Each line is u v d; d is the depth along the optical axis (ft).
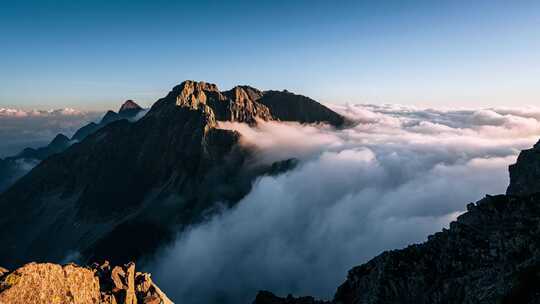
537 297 167.73
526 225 232.53
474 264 228.02
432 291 226.99
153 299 228.02
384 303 238.07
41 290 175.42
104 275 223.30
